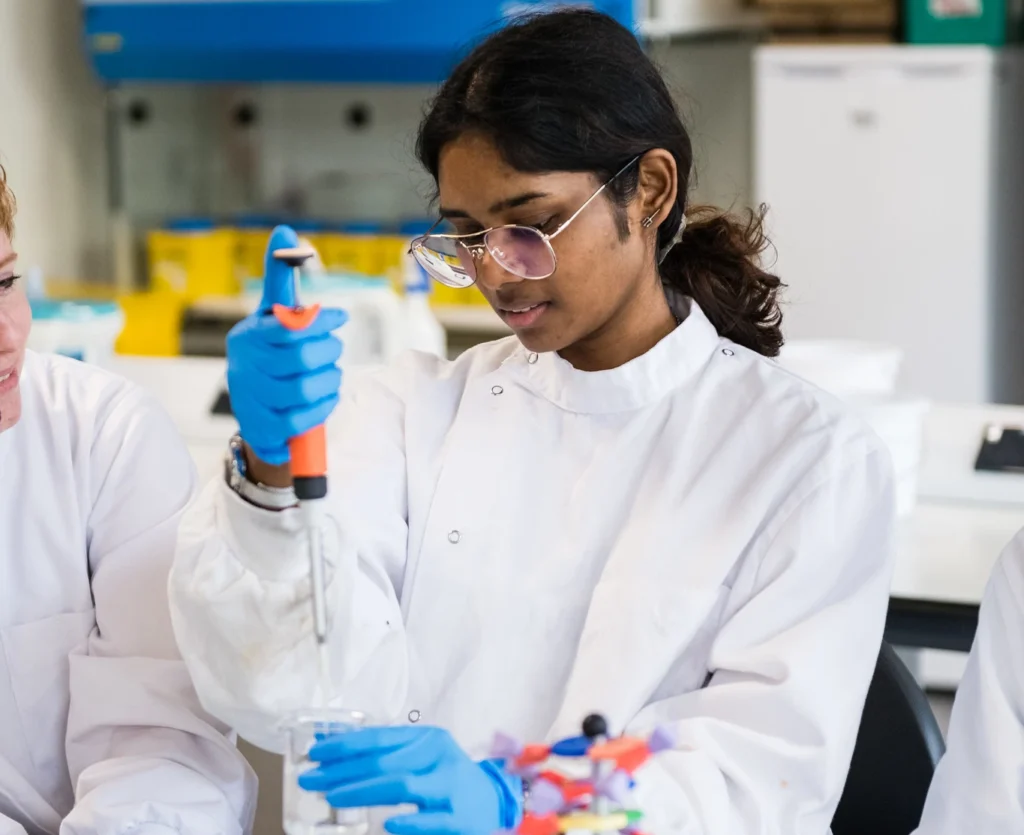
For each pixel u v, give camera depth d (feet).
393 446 5.98
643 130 5.23
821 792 5.07
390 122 19.03
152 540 5.84
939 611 7.41
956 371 17.10
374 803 4.23
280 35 16.98
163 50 17.54
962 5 16.49
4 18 17.67
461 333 16.39
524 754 4.16
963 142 16.52
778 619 5.33
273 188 19.67
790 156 17.03
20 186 18.07
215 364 11.87
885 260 16.99
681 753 4.95
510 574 5.65
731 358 5.85
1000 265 17.34
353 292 11.30
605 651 5.36
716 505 5.54
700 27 18.06
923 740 6.12
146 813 5.20
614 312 5.47
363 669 5.28
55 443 5.90
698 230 5.98
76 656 5.77
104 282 19.85
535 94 4.95
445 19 16.26
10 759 5.76
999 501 9.21
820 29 16.99
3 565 5.79
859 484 5.48
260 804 8.93
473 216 5.09
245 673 5.09
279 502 4.83
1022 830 5.11
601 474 5.69
